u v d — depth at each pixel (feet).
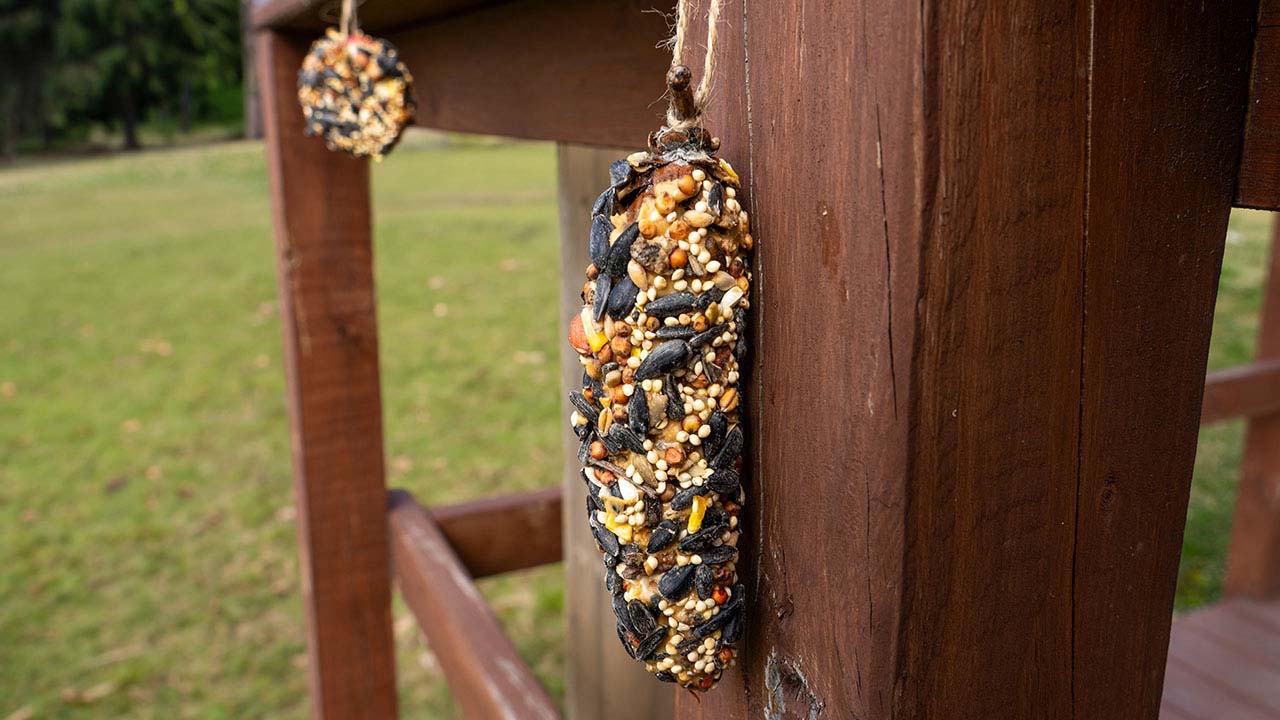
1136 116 1.04
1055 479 1.08
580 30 1.98
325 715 3.58
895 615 1.04
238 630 5.85
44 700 5.27
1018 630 1.10
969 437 1.03
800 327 1.09
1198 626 3.93
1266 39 1.08
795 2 1.04
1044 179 1.01
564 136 2.12
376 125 2.38
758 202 1.12
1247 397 4.25
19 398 9.25
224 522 7.02
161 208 18.67
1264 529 4.64
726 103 1.15
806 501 1.11
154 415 8.79
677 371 1.07
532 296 11.09
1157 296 1.09
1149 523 1.15
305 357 3.30
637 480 1.09
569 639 3.67
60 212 18.69
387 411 8.35
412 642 5.68
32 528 6.98
